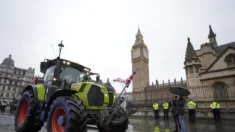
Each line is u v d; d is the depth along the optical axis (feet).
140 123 37.40
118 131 16.74
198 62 65.72
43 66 23.54
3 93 231.50
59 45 21.01
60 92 16.58
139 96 73.82
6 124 32.09
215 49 110.01
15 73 250.98
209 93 58.23
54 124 14.85
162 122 39.78
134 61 306.14
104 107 15.34
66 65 21.31
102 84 18.67
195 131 24.71
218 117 41.06
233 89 55.67
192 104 39.24
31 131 19.03
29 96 19.45
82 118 13.05
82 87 16.16
